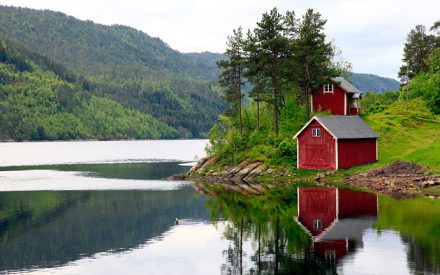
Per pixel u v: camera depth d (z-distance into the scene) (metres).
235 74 92.75
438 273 29.80
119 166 120.88
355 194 56.84
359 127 76.69
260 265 33.31
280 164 79.75
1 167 118.94
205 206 56.62
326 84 93.44
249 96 90.25
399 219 43.25
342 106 94.06
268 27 85.88
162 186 76.56
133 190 72.25
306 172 75.00
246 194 63.72
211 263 34.59
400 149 82.88
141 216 51.94
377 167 70.31
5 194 68.88
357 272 30.59
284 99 99.88
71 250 38.88
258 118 93.94
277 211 50.75
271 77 87.25
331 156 73.75
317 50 84.00
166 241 41.16
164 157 159.88
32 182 84.50
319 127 74.94
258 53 87.31
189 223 47.88
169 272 33.00
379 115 102.50
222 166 86.25
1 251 38.75
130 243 40.78
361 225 41.91
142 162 135.00
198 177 85.94
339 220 44.22
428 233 38.50
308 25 89.06
